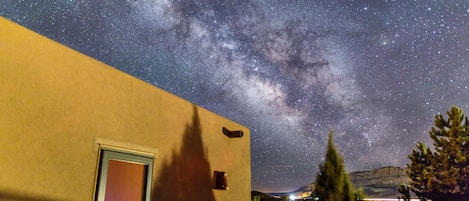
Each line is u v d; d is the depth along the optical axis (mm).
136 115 4168
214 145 5676
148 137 4293
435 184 12898
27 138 2926
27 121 2945
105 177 3623
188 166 4938
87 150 3467
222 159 5844
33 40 3109
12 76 2881
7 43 2885
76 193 3283
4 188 2715
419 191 13641
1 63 2812
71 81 3412
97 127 3619
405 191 14320
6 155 2760
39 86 3092
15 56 2932
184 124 5020
